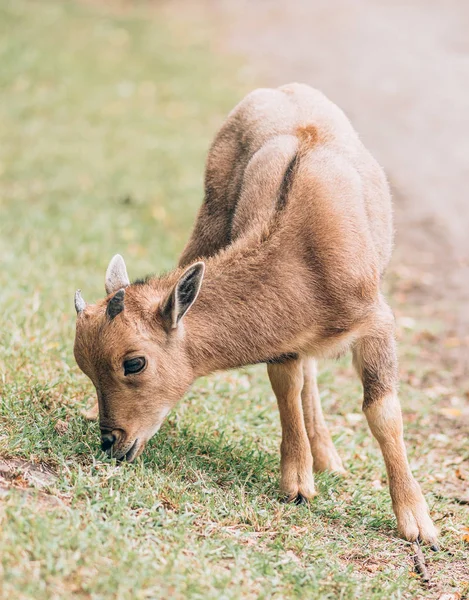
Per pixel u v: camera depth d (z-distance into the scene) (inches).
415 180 990.4
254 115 467.8
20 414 405.4
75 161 1000.9
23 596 280.8
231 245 403.2
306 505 407.2
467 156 1049.5
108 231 799.1
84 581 294.7
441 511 434.9
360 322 396.5
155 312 376.8
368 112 1186.0
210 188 477.1
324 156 414.0
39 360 469.7
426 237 871.1
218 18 1723.7
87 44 1465.3
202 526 357.4
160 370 378.6
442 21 1592.0
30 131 1084.5
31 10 1619.1
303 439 422.3
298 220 394.9
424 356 661.9
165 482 377.4
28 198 888.9
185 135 1116.5
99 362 372.5
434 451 521.3
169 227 851.4
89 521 328.8
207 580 310.7
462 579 375.6
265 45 1523.1
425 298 762.8
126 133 1104.8
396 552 385.1
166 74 1350.9
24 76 1273.4
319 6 1764.3
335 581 338.0
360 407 561.3
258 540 357.7
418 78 1310.3
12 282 583.2
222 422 462.6
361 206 407.2
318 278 390.0
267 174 423.2
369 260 397.7
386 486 460.1
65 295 601.6
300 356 407.8
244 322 388.8
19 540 301.3
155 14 1747.0
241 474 418.0
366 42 1502.2
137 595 289.6
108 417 379.6
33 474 359.3
